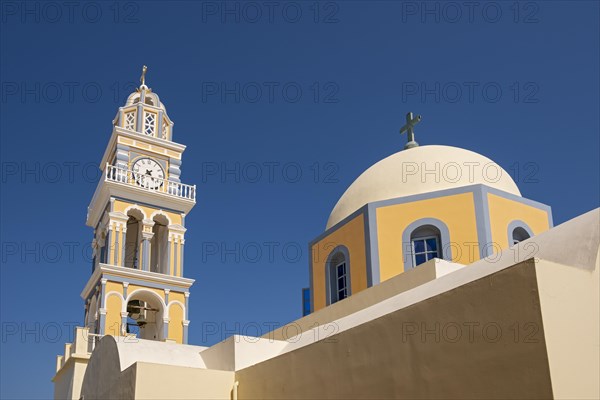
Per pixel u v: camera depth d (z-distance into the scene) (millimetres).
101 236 29391
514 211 18141
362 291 16359
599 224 9633
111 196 28875
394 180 19484
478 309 8930
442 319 9438
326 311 17469
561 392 7820
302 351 12203
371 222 18469
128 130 30641
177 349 16094
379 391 10258
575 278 8617
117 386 14391
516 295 8453
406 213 18234
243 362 14602
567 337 8180
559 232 10688
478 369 8719
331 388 11289
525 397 8039
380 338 10477
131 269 27438
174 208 30328
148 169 30547
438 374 9297
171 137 32438
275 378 12812
